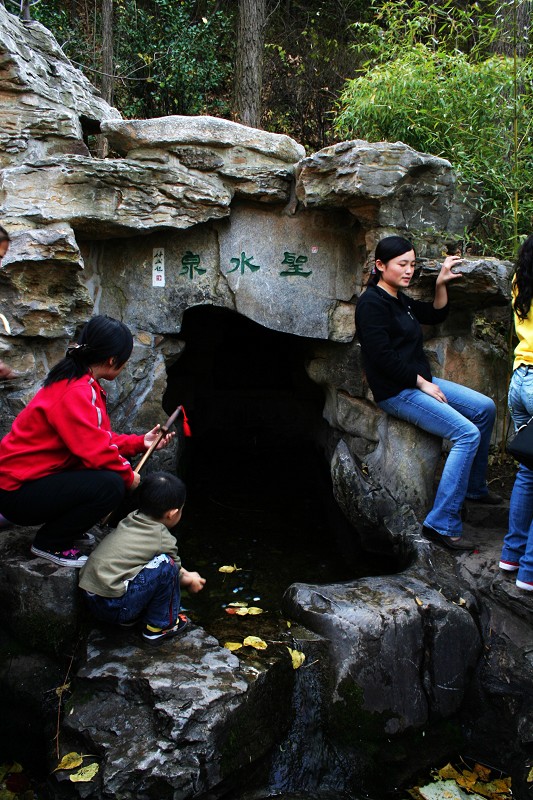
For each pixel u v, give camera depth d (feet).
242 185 11.71
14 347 10.76
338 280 12.48
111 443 8.11
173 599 8.15
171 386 16.92
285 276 12.46
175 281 12.39
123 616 7.99
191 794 6.72
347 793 7.76
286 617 9.20
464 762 8.45
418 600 8.99
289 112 27.50
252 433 17.79
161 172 11.15
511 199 12.62
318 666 8.40
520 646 8.91
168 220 11.35
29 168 10.66
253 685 7.55
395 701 8.42
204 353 17.08
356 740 8.18
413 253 10.19
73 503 8.11
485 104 13.43
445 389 10.78
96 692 7.52
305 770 7.79
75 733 7.20
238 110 24.81
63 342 11.43
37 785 7.72
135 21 25.64
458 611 9.01
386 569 11.36
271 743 7.66
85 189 10.84
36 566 8.56
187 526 12.75
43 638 8.49
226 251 12.33
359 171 10.52
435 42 15.57
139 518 8.21
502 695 8.75
